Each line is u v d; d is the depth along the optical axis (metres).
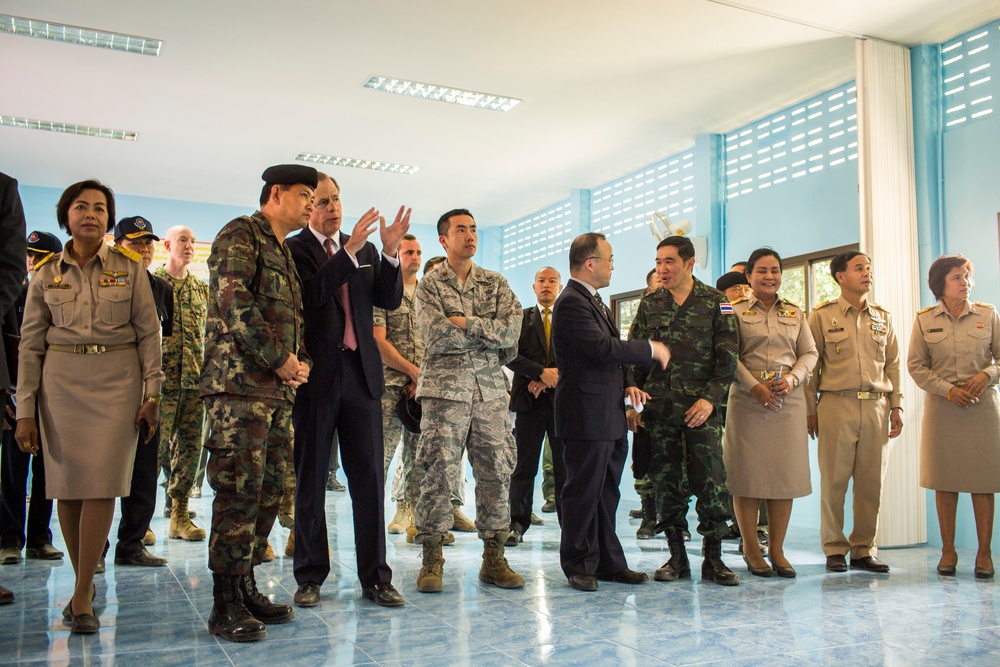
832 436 3.80
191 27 5.08
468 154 7.79
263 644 2.37
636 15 4.89
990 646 2.50
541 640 2.47
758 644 2.48
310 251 2.82
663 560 3.91
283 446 2.62
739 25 4.98
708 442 3.35
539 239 10.21
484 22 5.00
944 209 4.96
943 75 5.06
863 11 4.70
